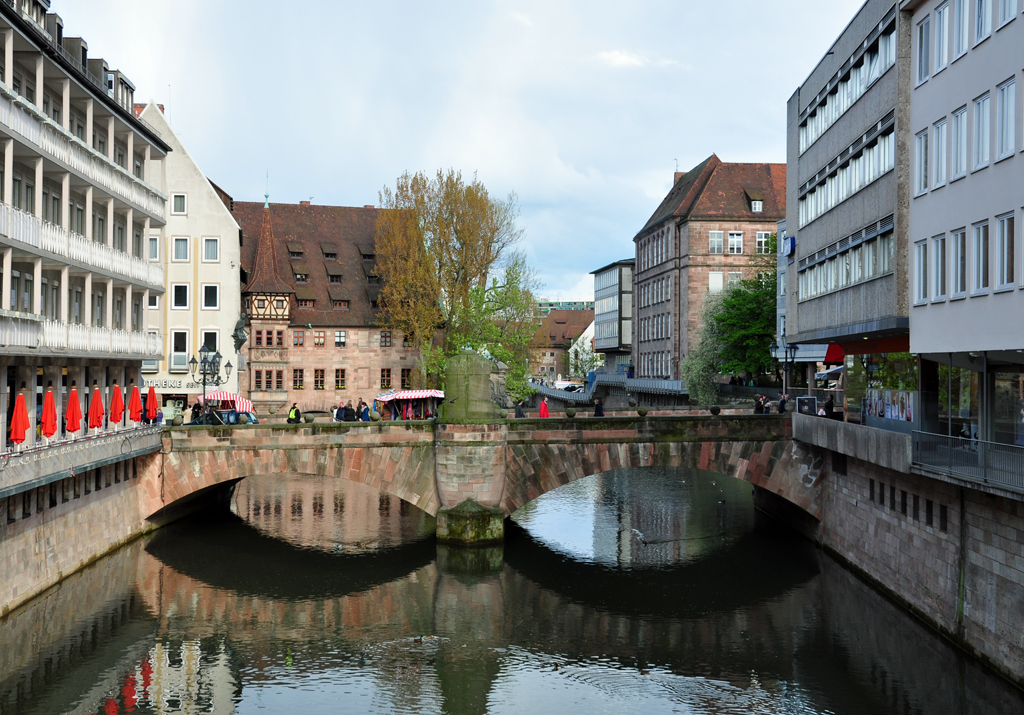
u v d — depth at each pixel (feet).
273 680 74.13
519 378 219.61
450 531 120.06
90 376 119.75
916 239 87.92
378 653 81.10
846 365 121.49
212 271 219.61
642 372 334.44
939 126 82.99
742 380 246.27
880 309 96.73
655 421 122.72
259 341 242.99
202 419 134.10
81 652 79.97
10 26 87.15
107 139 128.77
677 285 289.74
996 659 69.87
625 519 143.13
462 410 120.06
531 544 123.54
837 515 115.03
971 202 76.54
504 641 84.58
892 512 93.56
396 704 69.67
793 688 72.13
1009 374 72.49
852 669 76.43
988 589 71.36
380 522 139.85
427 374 220.43
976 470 69.92
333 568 110.22
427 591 100.99
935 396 88.17
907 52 89.92
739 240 279.49
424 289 217.36
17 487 78.07
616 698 70.74
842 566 111.24
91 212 112.68
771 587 102.22
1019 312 68.74
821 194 121.60
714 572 108.99
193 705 69.00
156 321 216.95
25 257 94.68
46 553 90.43
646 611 93.97
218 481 120.26
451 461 119.85
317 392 247.70
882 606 93.86
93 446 97.30
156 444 118.52
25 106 89.81
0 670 76.07
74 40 124.06
